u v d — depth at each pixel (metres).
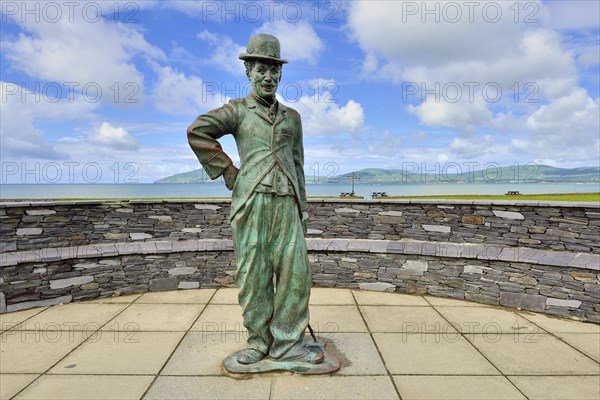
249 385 3.15
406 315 4.88
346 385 3.16
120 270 5.77
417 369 3.46
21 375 3.36
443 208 5.79
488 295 5.33
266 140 3.25
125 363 3.57
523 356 3.74
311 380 3.22
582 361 3.65
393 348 3.89
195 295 5.75
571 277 4.80
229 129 3.32
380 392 3.07
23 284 5.14
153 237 6.17
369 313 4.94
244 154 3.28
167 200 6.23
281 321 3.34
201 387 3.13
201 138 3.20
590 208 4.80
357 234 6.22
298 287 3.29
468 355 3.75
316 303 5.32
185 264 6.05
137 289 5.86
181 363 3.56
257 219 3.20
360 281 5.99
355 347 3.91
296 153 3.58
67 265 5.43
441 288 5.63
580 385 3.22
